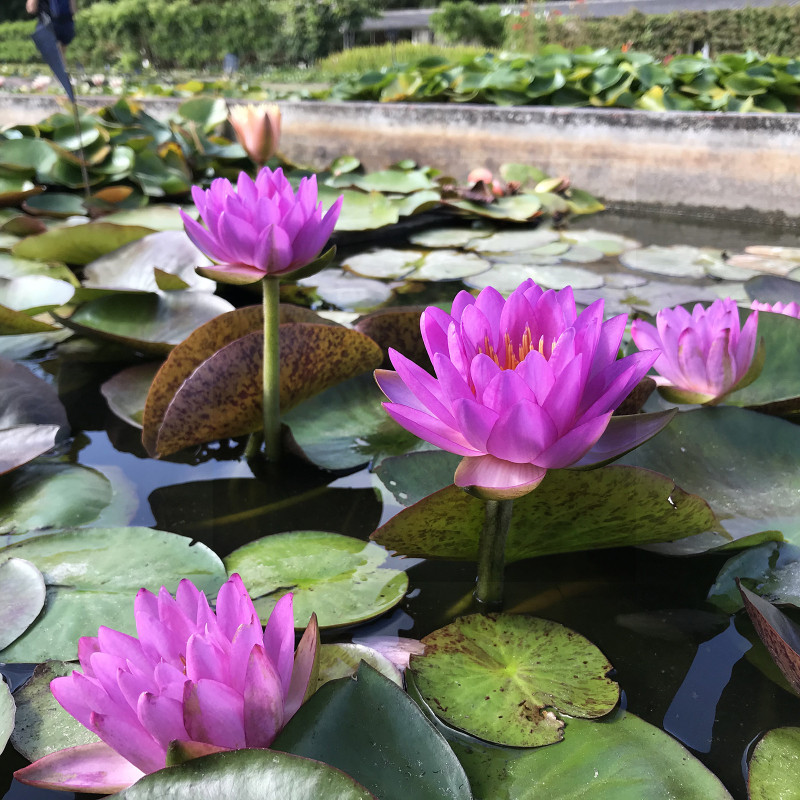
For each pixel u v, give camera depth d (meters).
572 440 0.72
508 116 3.89
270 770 0.55
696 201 3.44
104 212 2.88
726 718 0.77
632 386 0.77
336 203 1.17
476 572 1.04
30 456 1.19
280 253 1.11
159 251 2.02
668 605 0.96
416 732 0.65
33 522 1.11
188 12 14.34
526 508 0.92
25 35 17.27
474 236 3.11
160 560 0.99
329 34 13.87
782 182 3.19
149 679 0.59
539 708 0.75
